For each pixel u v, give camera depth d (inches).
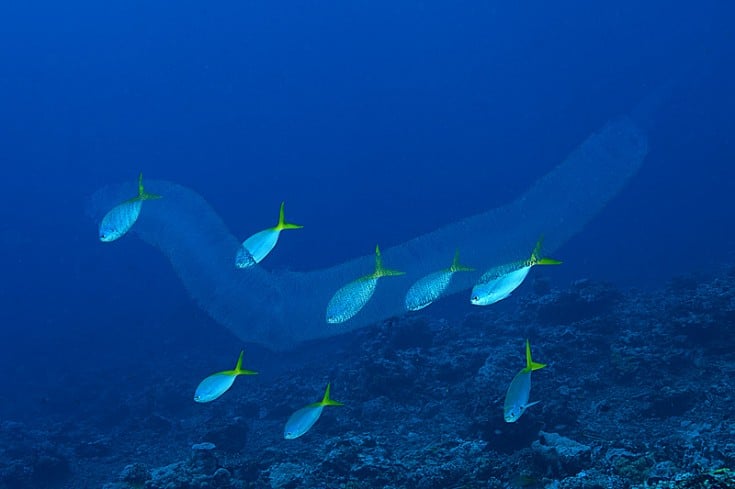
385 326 697.6
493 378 519.5
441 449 410.0
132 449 651.5
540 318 693.3
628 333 577.9
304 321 607.8
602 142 840.9
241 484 383.2
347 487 363.6
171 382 855.1
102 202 615.5
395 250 661.9
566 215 753.6
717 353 529.3
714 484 198.5
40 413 946.7
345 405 577.9
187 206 616.1
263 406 695.7
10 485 583.8
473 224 703.1
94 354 1379.2
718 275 970.7
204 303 612.1
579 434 424.2
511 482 345.1
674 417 438.0
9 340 1827.0
